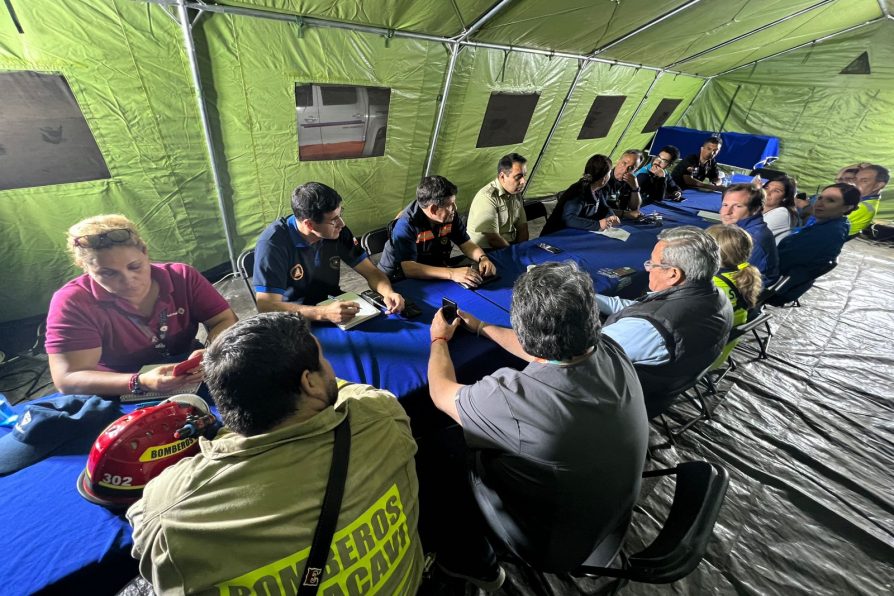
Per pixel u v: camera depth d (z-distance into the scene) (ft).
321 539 1.83
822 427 6.96
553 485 2.63
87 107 6.97
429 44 10.50
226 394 1.93
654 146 22.40
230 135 8.84
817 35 18.21
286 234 5.35
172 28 7.18
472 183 15.19
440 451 4.46
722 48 17.35
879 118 18.45
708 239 4.22
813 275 8.44
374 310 5.08
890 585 4.65
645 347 4.28
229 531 1.72
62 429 3.04
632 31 12.97
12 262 7.20
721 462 6.23
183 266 4.37
